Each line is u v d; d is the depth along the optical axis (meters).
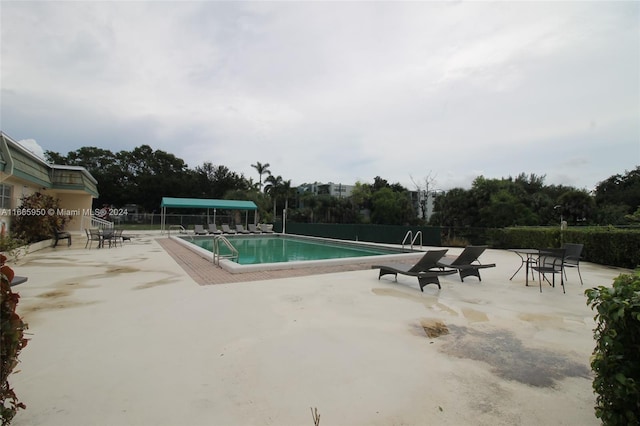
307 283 7.21
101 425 2.30
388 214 48.06
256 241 23.39
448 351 3.64
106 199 49.62
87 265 9.55
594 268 10.67
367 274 8.42
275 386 2.85
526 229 16.12
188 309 5.16
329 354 3.53
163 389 2.79
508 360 3.42
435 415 2.45
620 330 1.97
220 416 2.42
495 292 6.63
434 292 6.56
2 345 1.92
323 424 2.33
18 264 9.69
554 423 2.36
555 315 5.05
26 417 2.37
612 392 1.95
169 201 26.83
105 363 3.27
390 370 3.17
